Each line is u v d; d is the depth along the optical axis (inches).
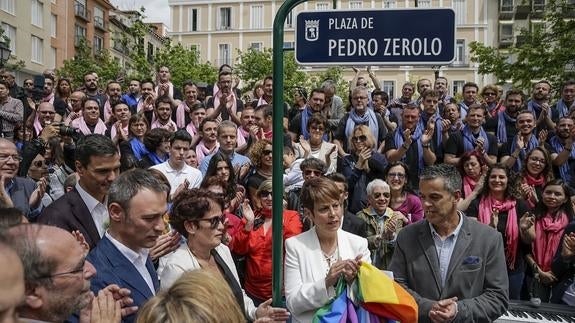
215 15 2161.7
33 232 82.0
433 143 290.4
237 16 2139.5
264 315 111.6
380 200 200.2
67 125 268.1
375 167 236.7
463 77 1825.8
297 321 125.4
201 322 72.4
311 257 131.4
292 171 232.2
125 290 97.8
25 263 78.7
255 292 177.0
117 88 377.1
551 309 154.9
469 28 1838.1
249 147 283.9
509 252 201.6
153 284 116.9
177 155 229.0
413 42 110.4
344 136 300.7
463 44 1845.5
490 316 122.4
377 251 194.9
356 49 111.9
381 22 111.1
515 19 1779.0
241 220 181.6
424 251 128.4
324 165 214.5
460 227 128.1
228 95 343.3
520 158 289.0
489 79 1813.5
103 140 136.1
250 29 2127.2
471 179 234.1
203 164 256.4
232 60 2146.9
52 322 81.7
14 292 60.0
